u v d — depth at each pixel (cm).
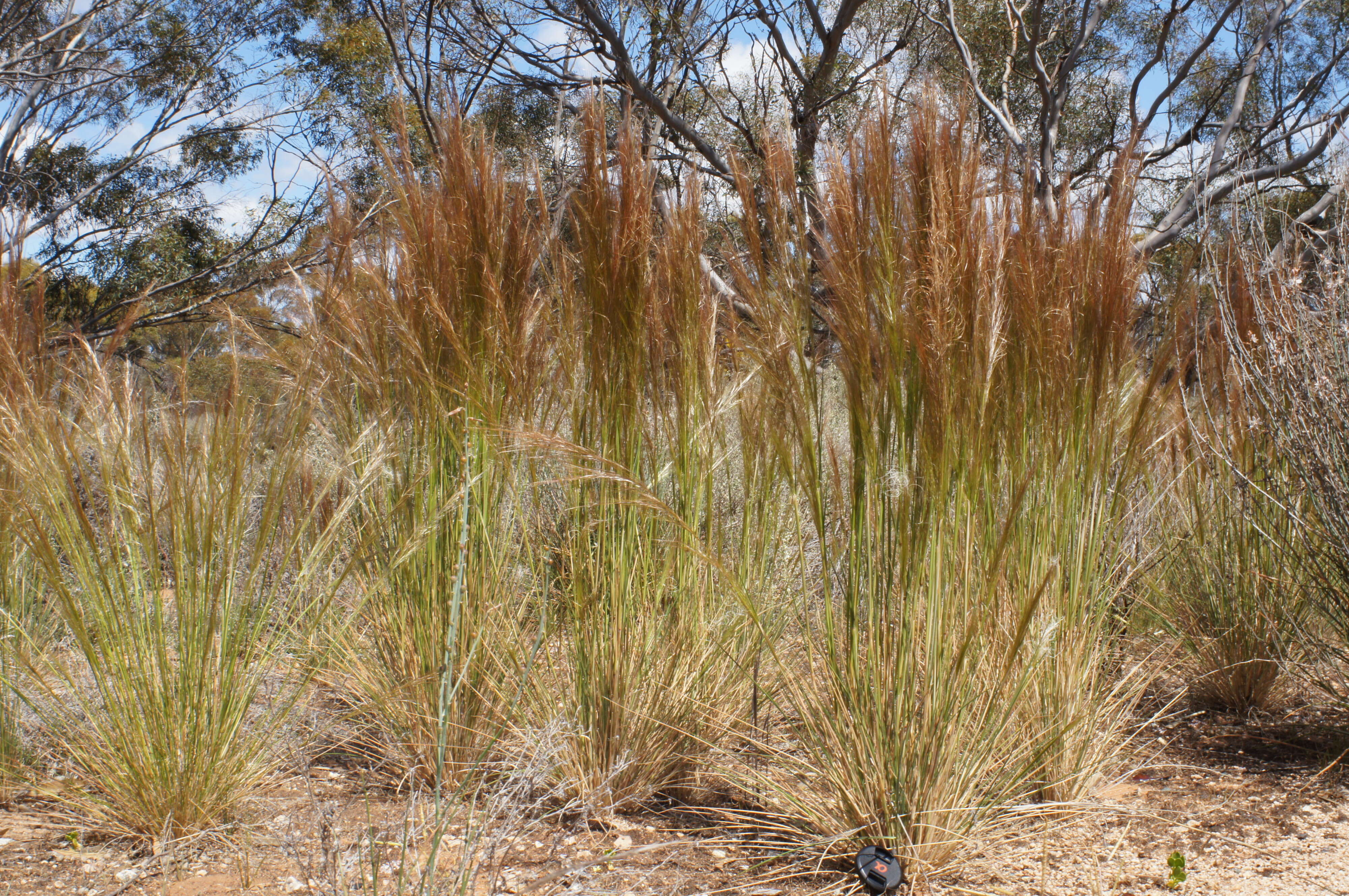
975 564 257
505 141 1284
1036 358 275
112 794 261
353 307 347
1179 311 343
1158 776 311
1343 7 1187
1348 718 341
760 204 271
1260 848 250
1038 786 281
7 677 295
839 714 252
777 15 1452
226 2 1558
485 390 302
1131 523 373
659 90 1396
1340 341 341
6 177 1384
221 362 307
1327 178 671
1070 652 280
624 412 297
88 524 264
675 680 292
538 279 333
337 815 257
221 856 250
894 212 243
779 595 338
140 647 262
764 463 326
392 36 1363
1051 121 1088
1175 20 1274
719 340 328
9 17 1452
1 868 240
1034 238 286
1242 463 377
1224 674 375
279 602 307
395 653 321
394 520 332
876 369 244
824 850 246
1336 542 334
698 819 278
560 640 323
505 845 253
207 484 280
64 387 313
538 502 323
